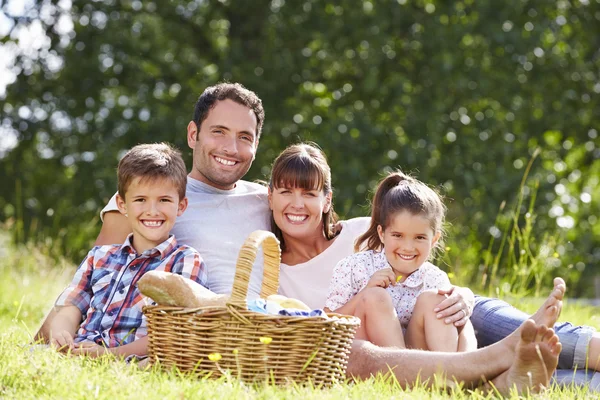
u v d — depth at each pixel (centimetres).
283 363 524
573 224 2477
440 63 2073
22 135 2253
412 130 2073
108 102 2209
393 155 2080
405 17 2156
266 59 2183
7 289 1212
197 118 739
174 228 697
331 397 472
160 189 651
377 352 575
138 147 678
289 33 2198
